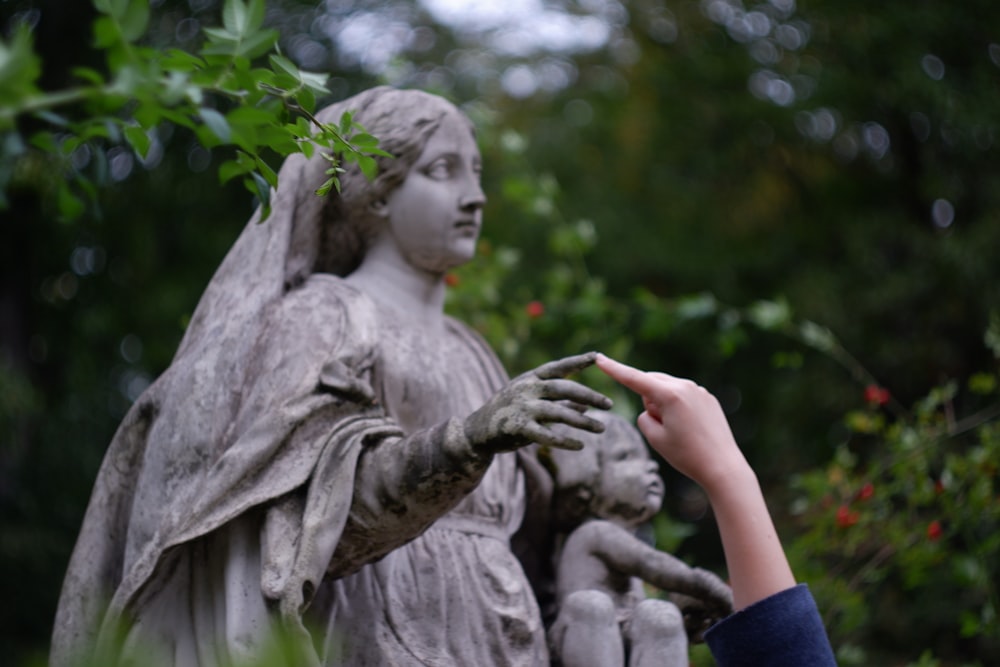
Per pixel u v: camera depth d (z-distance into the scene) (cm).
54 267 952
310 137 281
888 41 1029
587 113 1121
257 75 276
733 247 1092
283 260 328
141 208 951
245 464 293
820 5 1077
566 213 1055
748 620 251
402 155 344
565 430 345
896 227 1001
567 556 339
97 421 942
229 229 975
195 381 311
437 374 333
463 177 349
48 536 871
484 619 316
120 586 296
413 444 288
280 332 314
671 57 1142
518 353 588
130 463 321
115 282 961
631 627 324
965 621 512
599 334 601
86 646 313
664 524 545
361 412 304
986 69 1022
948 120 983
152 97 232
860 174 1075
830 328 955
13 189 730
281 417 297
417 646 308
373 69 1007
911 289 941
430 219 344
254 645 284
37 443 911
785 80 1098
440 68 1080
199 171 962
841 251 1061
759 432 1012
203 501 292
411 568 316
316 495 290
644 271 1077
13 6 886
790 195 1109
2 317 917
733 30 1139
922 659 533
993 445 506
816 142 1085
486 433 280
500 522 334
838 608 518
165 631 296
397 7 1077
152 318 949
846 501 516
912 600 744
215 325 319
